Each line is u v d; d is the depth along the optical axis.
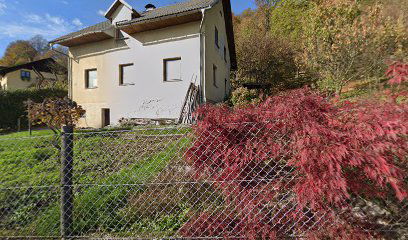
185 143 2.29
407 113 1.59
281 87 13.20
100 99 10.79
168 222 2.43
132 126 8.31
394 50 6.70
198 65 8.99
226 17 13.01
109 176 3.18
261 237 2.00
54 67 23.41
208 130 2.15
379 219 1.95
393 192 1.83
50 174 3.58
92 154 3.52
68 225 2.29
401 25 6.88
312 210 1.90
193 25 9.05
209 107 2.26
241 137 2.12
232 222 2.14
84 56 11.16
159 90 9.61
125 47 10.23
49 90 15.37
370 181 1.75
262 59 14.25
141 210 2.62
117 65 10.40
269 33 17.36
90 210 2.64
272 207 2.04
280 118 1.87
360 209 2.00
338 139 1.68
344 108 1.80
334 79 7.48
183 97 9.20
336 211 1.84
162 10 10.80
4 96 13.16
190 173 2.33
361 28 7.07
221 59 12.21
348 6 7.50
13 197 2.99
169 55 9.45
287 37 16.36
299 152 1.77
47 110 6.26
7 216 2.70
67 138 2.29
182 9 8.84
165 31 9.51
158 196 2.65
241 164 2.08
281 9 18.83
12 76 21.70
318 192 1.69
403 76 2.06
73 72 11.46
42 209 2.76
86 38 10.48
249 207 2.05
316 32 7.95
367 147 1.64
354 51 7.00
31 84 22.75
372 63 6.82
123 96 10.26
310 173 1.73
